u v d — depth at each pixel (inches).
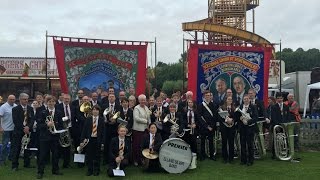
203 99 584.7
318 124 666.2
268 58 657.6
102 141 470.0
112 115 504.7
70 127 517.7
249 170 494.0
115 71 639.1
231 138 534.6
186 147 481.4
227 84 646.5
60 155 537.6
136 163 519.8
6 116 521.0
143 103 520.7
